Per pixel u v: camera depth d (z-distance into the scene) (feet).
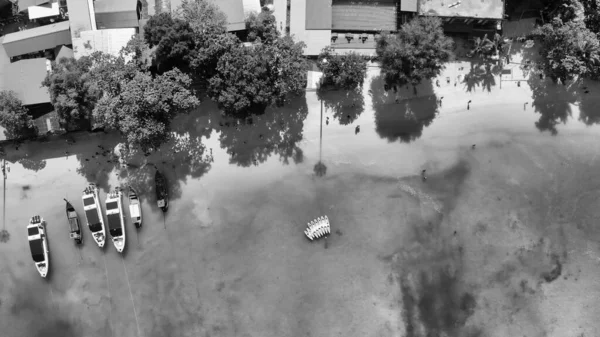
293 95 179.22
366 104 183.62
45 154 183.83
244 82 156.87
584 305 180.86
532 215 183.21
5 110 165.99
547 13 178.50
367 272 182.70
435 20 162.30
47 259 182.60
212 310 183.52
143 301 184.03
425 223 183.62
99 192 183.83
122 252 183.52
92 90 162.71
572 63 165.17
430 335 181.78
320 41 177.27
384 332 181.78
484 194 183.83
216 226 184.34
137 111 156.25
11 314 185.57
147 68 169.89
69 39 177.78
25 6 180.34
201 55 160.25
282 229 183.83
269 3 180.65
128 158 182.91
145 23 172.45
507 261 182.19
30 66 174.19
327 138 184.03
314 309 182.50
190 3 165.37
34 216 183.11
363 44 180.65
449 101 183.93
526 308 181.57
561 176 183.52
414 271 182.70
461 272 182.50
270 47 161.79
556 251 182.39
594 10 173.47
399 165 184.24
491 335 181.27
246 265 183.62
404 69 164.35
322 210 183.93
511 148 184.03
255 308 183.01
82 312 184.75
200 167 184.24
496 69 183.83
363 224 183.62
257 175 184.44
